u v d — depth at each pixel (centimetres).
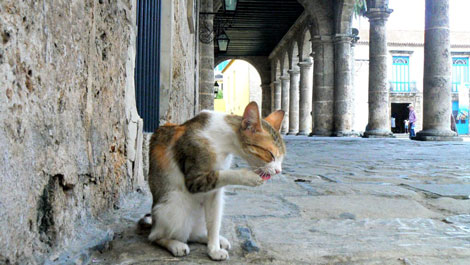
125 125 327
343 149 1058
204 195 217
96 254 213
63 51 199
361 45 3416
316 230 272
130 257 212
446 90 1385
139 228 256
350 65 1941
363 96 3419
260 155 208
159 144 224
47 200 185
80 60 223
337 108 1952
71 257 194
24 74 162
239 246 236
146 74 438
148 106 440
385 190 421
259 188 432
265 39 3158
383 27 1686
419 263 210
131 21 345
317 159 786
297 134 2595
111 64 287
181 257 214
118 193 307
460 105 3628
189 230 223
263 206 343
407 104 3678
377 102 1705
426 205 355
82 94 227
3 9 147
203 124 215
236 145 214
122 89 319
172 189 215
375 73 1695
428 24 1380
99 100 260
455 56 3625
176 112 623
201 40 1602
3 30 146
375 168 630
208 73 1658
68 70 206
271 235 260
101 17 263
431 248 235
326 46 1992
